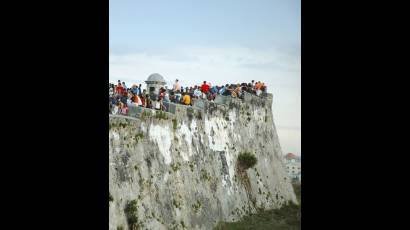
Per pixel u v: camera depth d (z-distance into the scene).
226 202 56.41
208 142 55.44
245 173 62.69
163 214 42.34
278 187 68.00
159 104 46.97
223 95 64.06
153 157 43.75
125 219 37.41
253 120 67.31
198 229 47.69
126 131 40.53
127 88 43.91
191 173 49.31
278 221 60.78
